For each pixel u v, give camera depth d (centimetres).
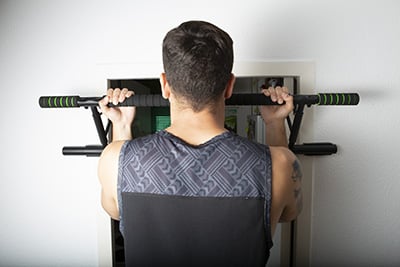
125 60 104
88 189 111
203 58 51
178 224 53
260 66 100
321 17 98
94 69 105
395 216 104
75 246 114
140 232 55
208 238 53
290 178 58
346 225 105
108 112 86
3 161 113
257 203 52
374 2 97
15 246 116
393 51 98
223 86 55
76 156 111
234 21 100
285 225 113
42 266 116
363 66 99
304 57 100
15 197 114
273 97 79
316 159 103
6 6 106
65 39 105
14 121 111
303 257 106
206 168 52
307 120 101
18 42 107
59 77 107
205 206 52
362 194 104
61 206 113
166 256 55
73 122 109
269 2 99
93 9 103
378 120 101
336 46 99
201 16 100
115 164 58
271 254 125
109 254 111
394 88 99
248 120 150
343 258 106
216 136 55
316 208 105
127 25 103
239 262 54
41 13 105
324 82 100
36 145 111
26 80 108
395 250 105
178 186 52
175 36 53
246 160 53
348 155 102
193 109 55
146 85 161
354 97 80
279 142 86
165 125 139
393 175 102
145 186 53
